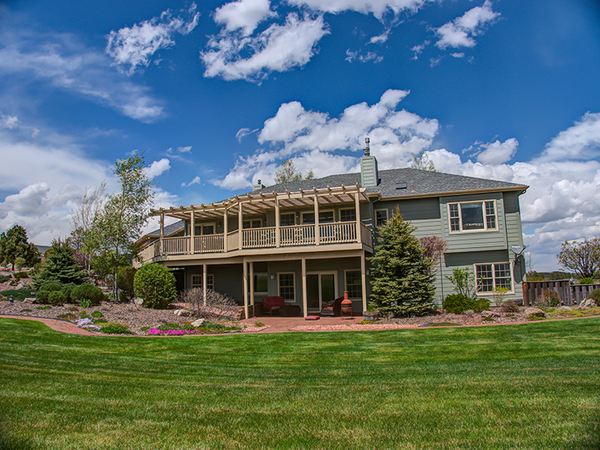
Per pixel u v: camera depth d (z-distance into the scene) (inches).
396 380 245.9
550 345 338.0
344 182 876.0
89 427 172.7
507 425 165.0
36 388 228.2
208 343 389.7
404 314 589.6
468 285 714.8
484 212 710.5
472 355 315.6
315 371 278.7
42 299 584.4
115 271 691.4
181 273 954.1
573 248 1087.0
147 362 308.2
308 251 655.8
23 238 1437.0
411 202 758.5
